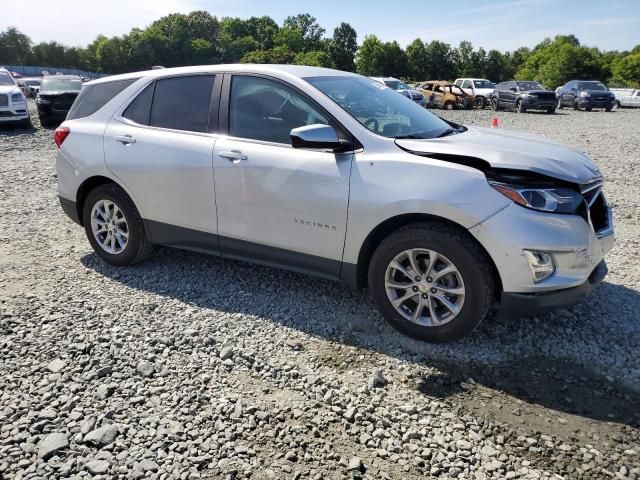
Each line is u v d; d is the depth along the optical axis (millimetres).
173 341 3629
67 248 5539
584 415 2885
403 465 2531
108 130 4730
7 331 3725
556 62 73188
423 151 3482
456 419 2852
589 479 2441
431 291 3500
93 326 3828
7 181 8688
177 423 2787
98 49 111500
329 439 2699
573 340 3658
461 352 3500
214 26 129625
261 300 4281
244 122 4133
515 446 2654
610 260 5148
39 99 16688
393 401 3002
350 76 4547
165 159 4371
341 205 3643
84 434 2709
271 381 3188
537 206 3219
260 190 3955
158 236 4641
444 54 105188
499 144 3703
